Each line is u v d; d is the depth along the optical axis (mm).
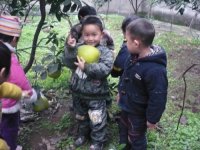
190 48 5934
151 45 2721
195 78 4812
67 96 4215
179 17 7734
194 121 3750
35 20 6941
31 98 2799
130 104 2848
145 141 3023
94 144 3248
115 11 8586
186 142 3396
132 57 2740
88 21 2934
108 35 3217
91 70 2879
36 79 4238
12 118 2873
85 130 3361
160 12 7949
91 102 3123
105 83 3119
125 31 2859
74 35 3025
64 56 3039
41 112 3871
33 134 3562
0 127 2826
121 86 2906
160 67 2602
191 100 4215
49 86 4430
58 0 3150
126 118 3008
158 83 2592
